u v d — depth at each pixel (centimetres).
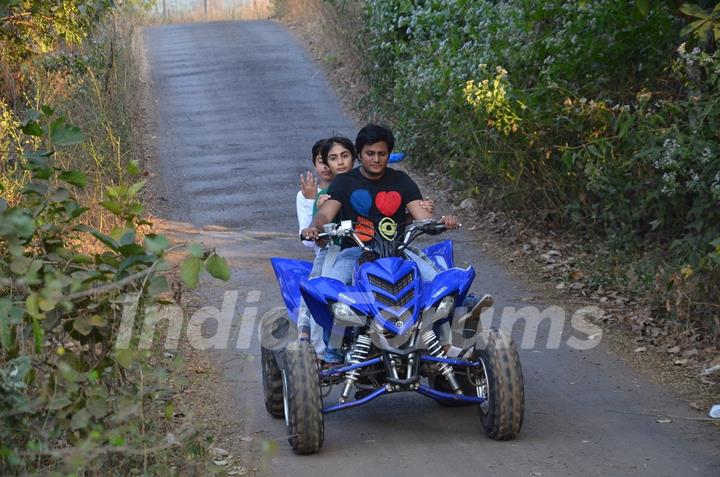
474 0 1412
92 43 1803
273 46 2744
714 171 912
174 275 1091
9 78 1463
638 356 849
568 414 715
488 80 1217
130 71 2155
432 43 1549
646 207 1077
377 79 1916
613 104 1160
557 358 853
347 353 665
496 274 1118
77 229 570
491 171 1270
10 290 548
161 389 570
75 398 523
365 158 704
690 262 901
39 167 579
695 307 888
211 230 1326
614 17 1077
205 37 2962
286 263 730
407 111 1603
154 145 1834
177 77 2419
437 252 724
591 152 1042
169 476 531
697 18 995
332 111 2067
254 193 1515
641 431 676
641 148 1009
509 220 1314
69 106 1486
